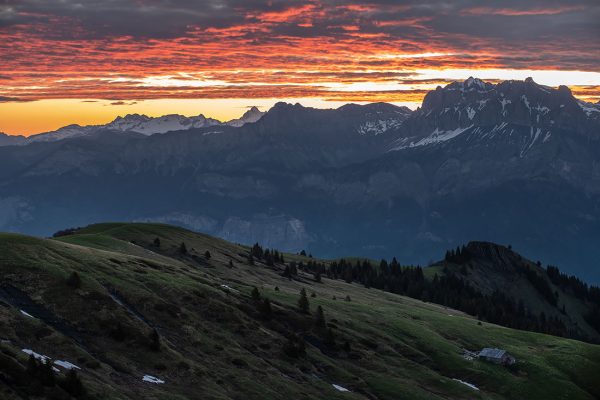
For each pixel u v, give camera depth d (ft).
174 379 334.65
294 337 455.22
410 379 462.19
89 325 352.49
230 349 396.98
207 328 411.34
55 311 353.51
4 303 336.29
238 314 452.35
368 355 480.64
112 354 333.83
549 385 511.40
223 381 354.13
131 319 372.38
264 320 469.98
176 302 428.56
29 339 310.65
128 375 320.09
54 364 296.30
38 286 369.91
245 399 344.69
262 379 376.07
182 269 542.98
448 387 465.88
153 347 353.10
